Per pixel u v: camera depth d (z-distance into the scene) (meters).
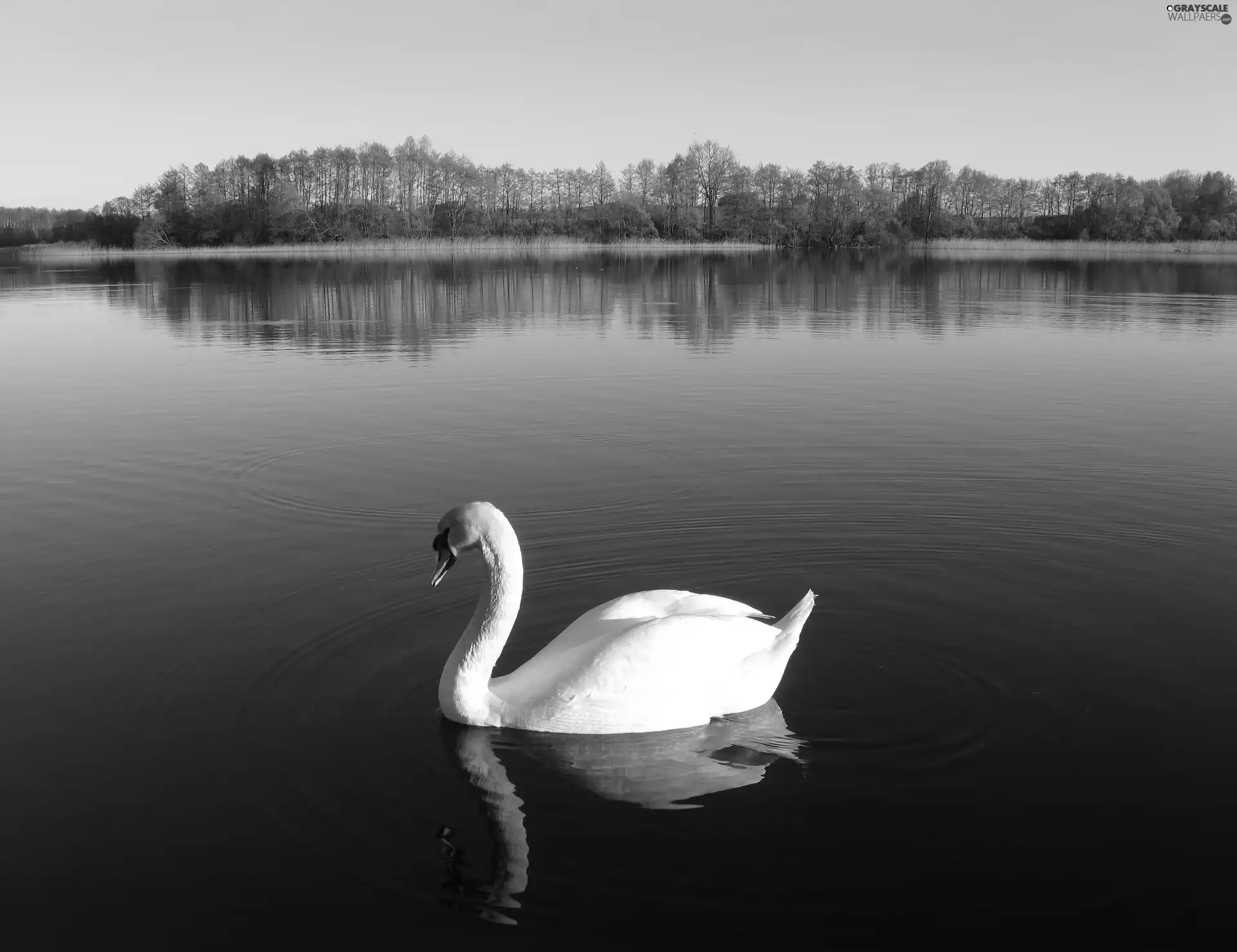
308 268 64.62
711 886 4.84
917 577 8.77
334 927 4.60
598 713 6.31
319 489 11.78
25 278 56.06
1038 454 13.04
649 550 9.53
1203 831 5.27
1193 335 25.81
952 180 123.56
